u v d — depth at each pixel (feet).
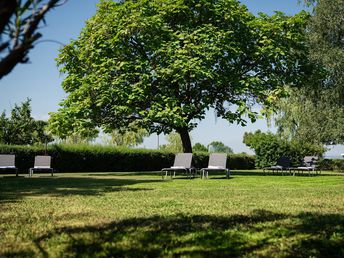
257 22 67.72
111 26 66.33
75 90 66.85
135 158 94.84
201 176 60.44
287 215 19.48
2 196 29.81
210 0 69.10
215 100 73.97
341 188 37.37
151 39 64.85
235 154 108.17
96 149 89.86
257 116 64.59
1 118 99.96
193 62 61.46
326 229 15.88
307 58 74.49
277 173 75.46
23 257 11.61
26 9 6.89
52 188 37.76
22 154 80.69
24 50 6.52
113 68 64.69
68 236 14.53
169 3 67.31
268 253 12.28
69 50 69.46
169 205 23.65
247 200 26.55
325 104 82.07
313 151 95.66
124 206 23.11
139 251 12.33
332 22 80.33
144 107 66.59
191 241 13.79
